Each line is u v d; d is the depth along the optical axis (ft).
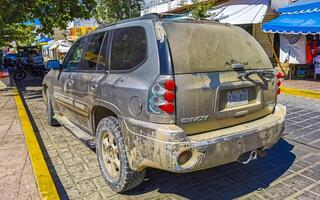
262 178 13.17
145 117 10.05
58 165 15.15
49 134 20.26
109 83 11.78
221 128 10.94
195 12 50.93
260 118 12.30
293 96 31.58
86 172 14.25
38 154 15.40
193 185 12.73
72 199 11.90
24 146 16.98
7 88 40.65
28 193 11.68
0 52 85.15
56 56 121.29
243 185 12.62
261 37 54.54
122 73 11.47
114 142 11.91
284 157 15.28
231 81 10.89
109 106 11.80
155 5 80.38
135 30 11.51
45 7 40.09
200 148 9.71
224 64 11.00
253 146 11.03
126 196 11.99
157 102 9.74
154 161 9.89
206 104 10.30
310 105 26.84
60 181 13.43
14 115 24.56
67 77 16.42
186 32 10.83
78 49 16.19
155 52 10.20
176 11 66.80
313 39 38.63
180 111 9.82
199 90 10.11
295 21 37.60
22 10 38.32
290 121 21.71
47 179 12.53
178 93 9.75
